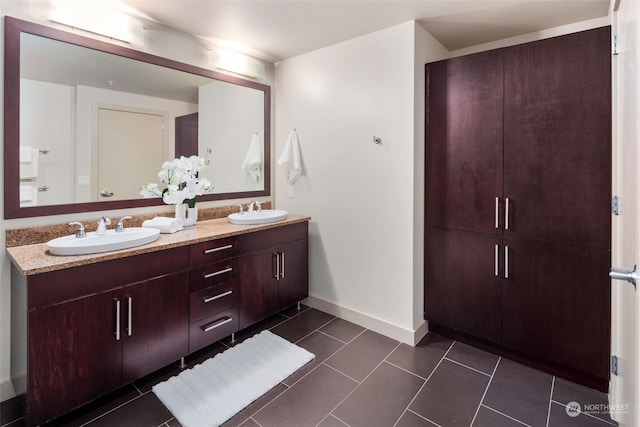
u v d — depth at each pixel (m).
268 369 2.10
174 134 2.50
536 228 2.06
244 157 3.00
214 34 2.52
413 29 2.28
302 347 2.38
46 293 1.51
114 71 2.16
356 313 2.74
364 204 2.64
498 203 2.19
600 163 1.83
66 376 1.59
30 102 1.84
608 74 1.79
